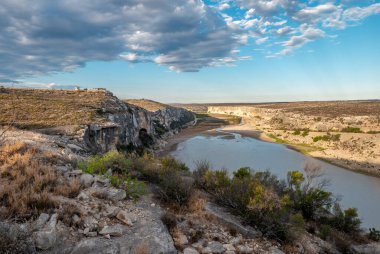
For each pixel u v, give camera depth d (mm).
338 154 55219
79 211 7645
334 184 35250
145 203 10023
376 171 42938
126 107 56094
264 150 61344
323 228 14234
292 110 141375
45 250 6027
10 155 10711
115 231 7324
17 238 5590
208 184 14297
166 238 7793
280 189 18000
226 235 9461
